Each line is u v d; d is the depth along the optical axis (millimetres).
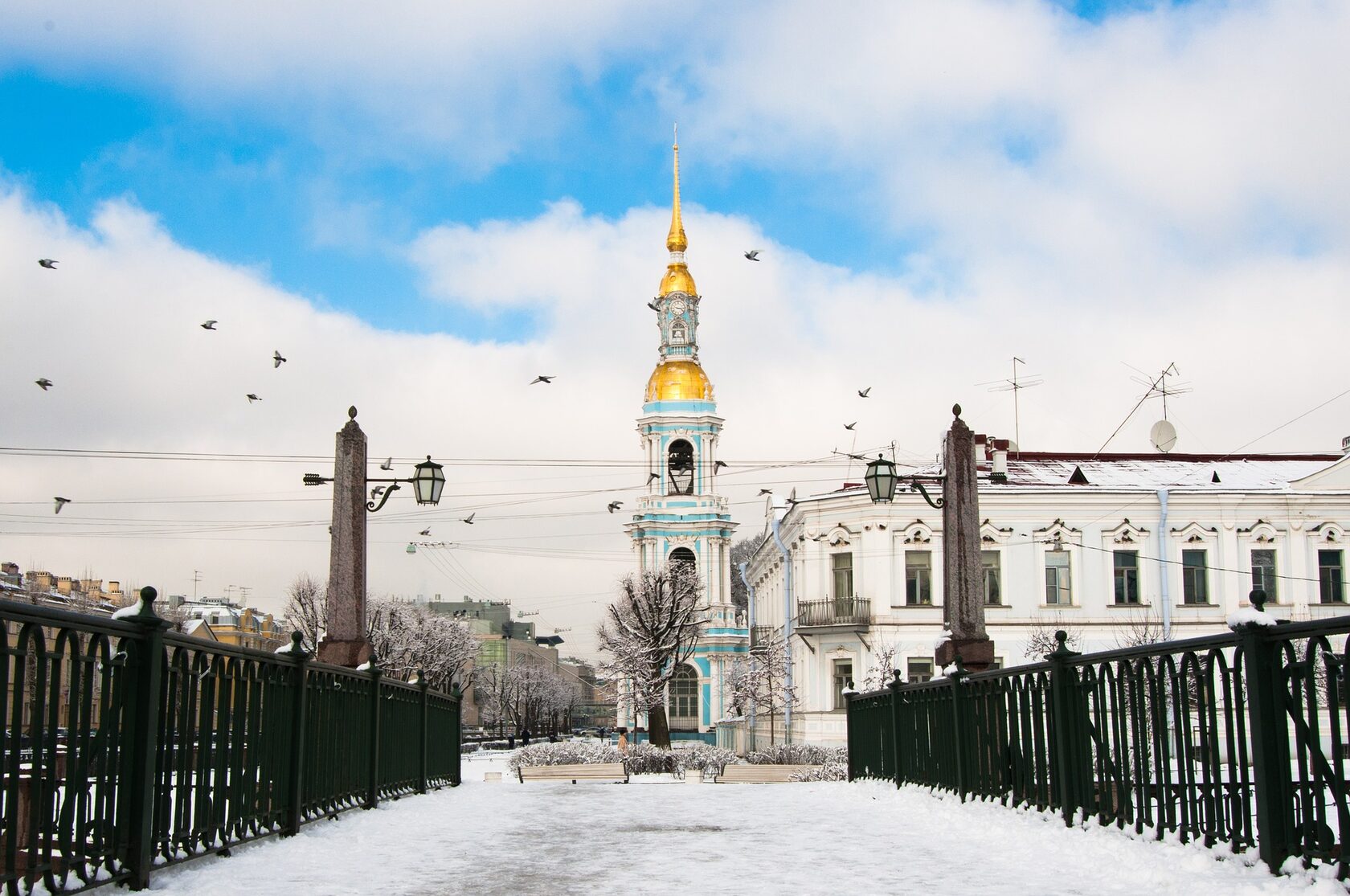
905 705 20641
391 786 18844
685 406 88188
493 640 172250
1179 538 51250
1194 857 9594
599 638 81000
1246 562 51094
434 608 184375
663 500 87375
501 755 73438
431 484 21438
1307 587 50875
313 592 81625
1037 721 13773
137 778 9352
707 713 85750
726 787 24500
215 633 101812
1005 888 10008
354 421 21156
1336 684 8180
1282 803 8781
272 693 12633
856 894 9836
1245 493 51125
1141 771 11117
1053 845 11891
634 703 72938
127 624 9117
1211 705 9773
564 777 34156
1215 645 9570
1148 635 50094
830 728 51438
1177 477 55969
